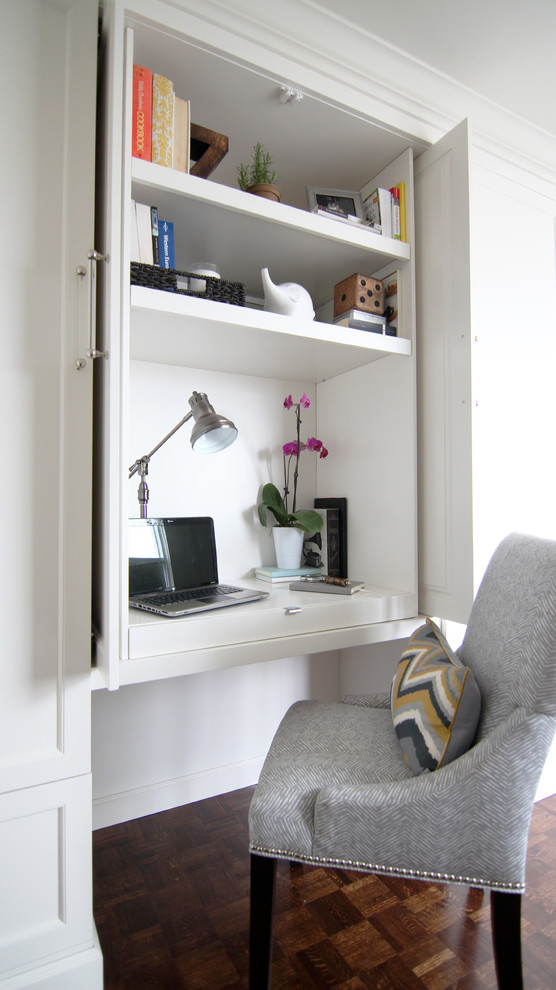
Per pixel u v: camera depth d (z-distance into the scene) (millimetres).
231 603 1312
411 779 901
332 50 1432
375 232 1511
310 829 909
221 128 1530
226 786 1818
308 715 1261
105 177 1103
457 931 1188
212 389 1830
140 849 1484
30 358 1021
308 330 1381
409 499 1551
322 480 2018
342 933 1183
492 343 1780
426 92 1623
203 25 1217
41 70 1032
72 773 1042
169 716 1713
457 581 1422
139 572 1465
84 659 1061
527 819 859
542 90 1699
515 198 1886
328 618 1373
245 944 1147
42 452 1031
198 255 1579
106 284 1070
